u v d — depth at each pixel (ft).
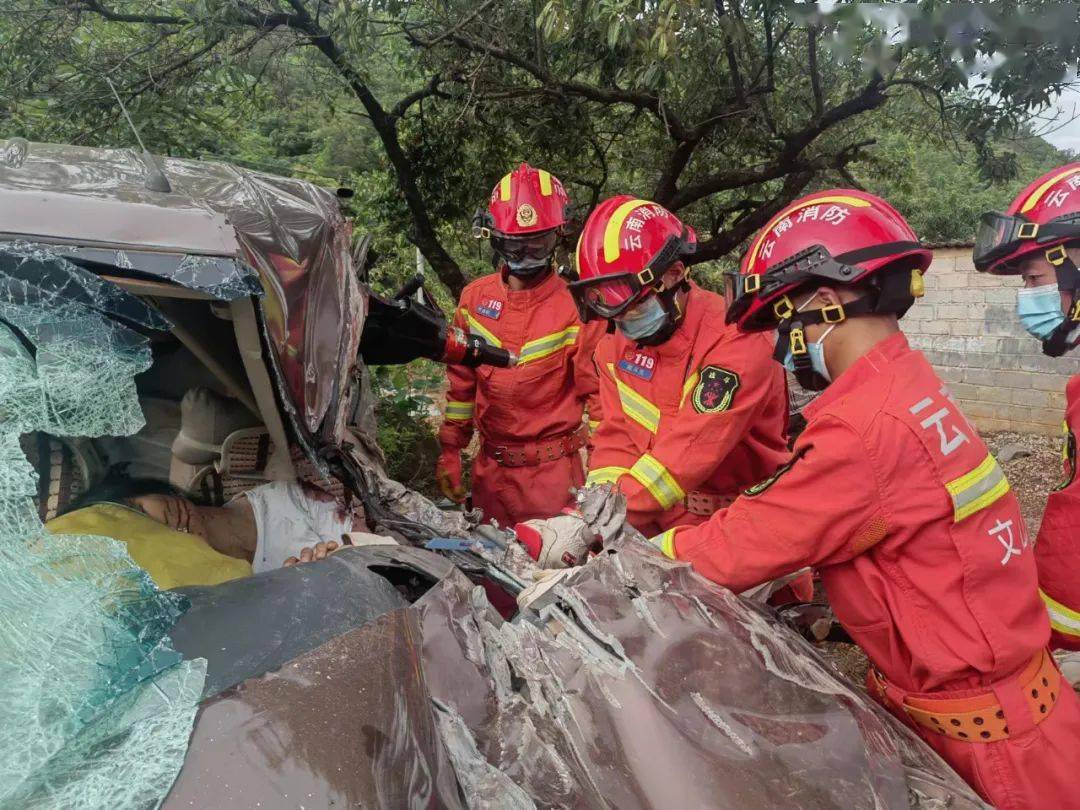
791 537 5.06
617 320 7.55
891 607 5.07
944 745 5.17
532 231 10.51
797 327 5.13
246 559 6.52
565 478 11.45
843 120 20.11
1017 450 25.50
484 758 3.98
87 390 3.40
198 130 17.43
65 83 15.37
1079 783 5.03
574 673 4.53
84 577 3.26
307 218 6.49
